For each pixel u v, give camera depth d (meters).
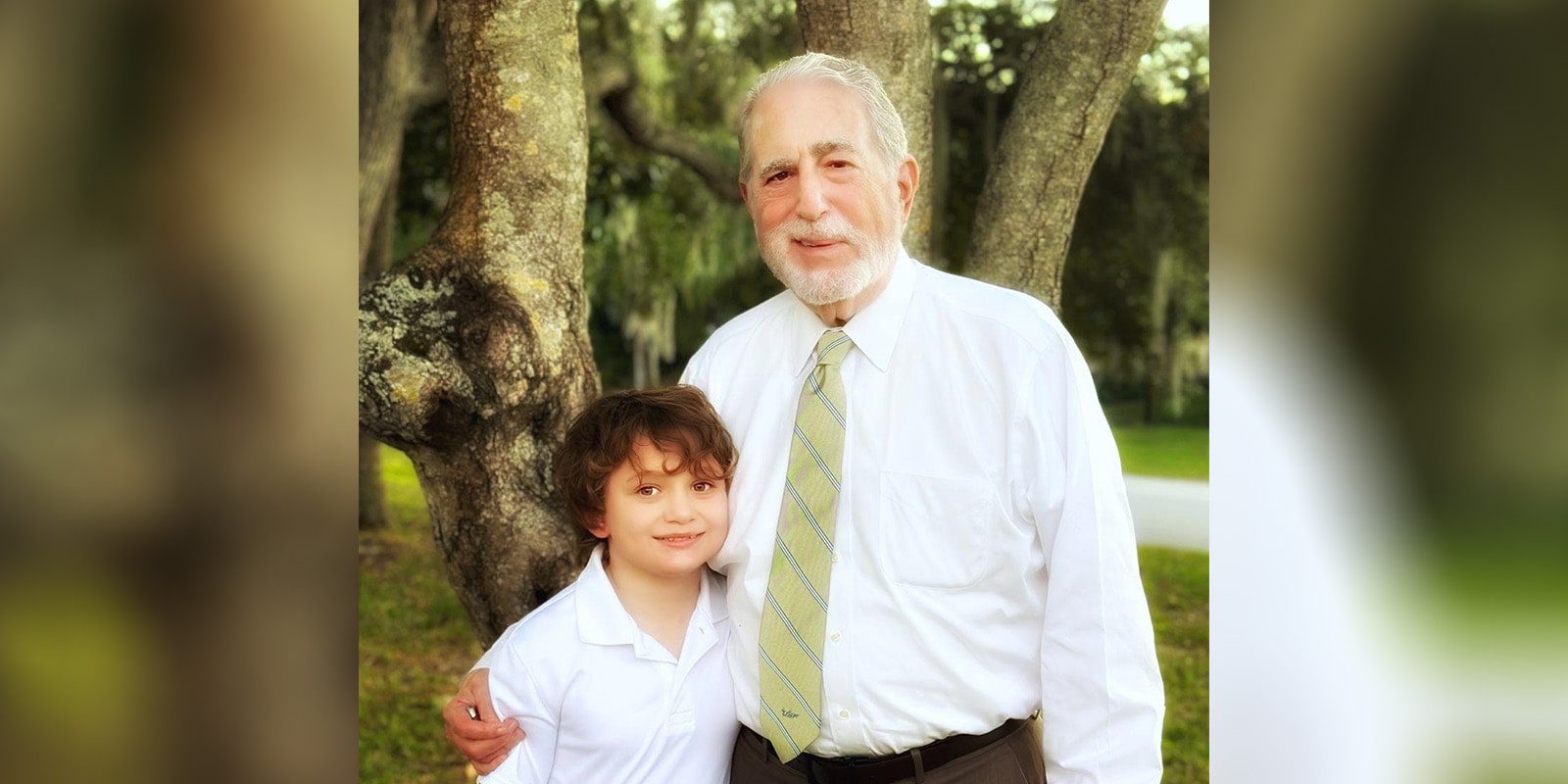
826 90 1.45
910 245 2.46
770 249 1.49
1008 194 2.58
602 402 1.63
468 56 2.31
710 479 1.58
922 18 2.44
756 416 1.61
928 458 1.48
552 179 2.32
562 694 1.60
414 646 4.42
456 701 1.61
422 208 5.42
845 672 1.47
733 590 1.61
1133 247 6.05
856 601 1.48
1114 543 1.43
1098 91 2.53
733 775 1.64
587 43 5.35
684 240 6.02
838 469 1.50
